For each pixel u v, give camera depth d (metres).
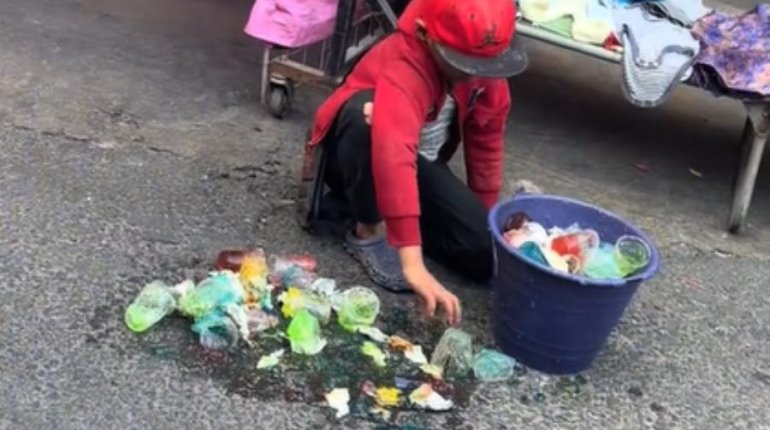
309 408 1.98
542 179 3.12
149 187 2.65
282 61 3.10
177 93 3.23
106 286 2.22
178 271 2.32
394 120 2.11
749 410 2.18
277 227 2.56
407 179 2.09
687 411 2.14
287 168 2.87
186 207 2.58
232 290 2.17
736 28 3.01
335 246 2.51
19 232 2.36
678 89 4.05
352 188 2.36
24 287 2.18
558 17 3.07
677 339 2.38
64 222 2.43
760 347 2.41
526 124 3.49
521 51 2.19
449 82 2.21
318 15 3.09
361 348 2.15
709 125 3.76
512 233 2.19
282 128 3.12
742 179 2.90
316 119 2.41
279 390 2.01
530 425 2.02
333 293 2.26
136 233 2.44
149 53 3.49
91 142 2.83
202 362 2.04
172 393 1.96
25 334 2.04
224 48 3.64
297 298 2.21
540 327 2.10
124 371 1.99
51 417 1.86
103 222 2.46
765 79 2.83
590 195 3.07
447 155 2.51
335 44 3.04
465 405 2.04
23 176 2.60
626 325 2.40
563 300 2.04
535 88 3.82
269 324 2.17
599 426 2.05
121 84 3.22
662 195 3.14
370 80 2.33
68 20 3.65
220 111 3.16
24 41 3.40
